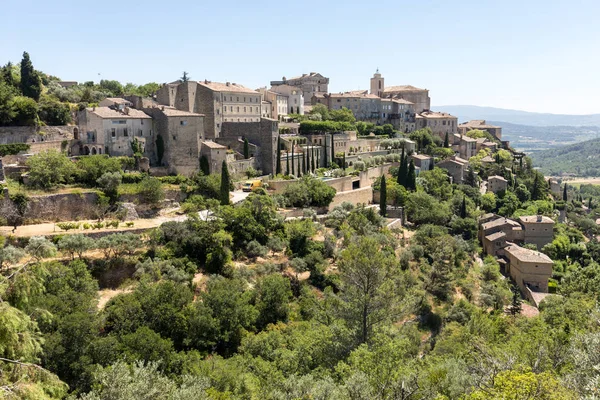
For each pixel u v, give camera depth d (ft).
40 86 386.93
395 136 600.80
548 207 544.21
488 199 507.30
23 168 260.01
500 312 266.57
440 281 272.51
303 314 211.20
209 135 391.04
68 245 193.36
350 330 164.96
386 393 116.37
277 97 532.73
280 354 165.78
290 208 325.42
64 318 146.30
